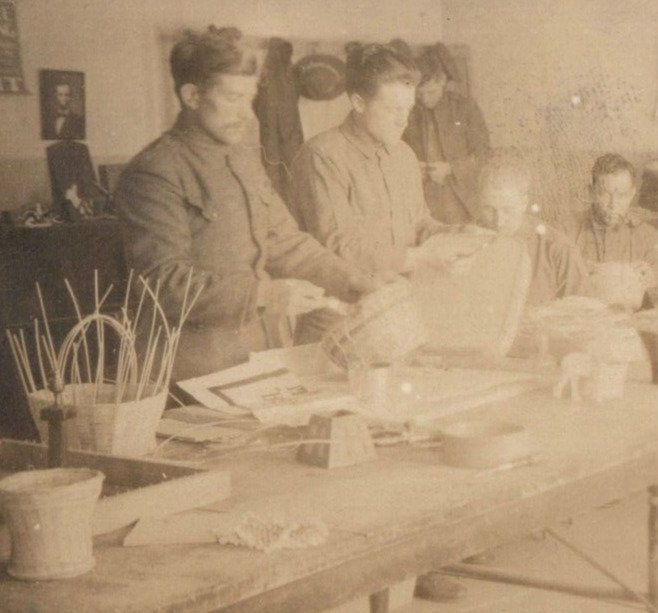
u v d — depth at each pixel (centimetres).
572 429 249
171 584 157
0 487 162
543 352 308
